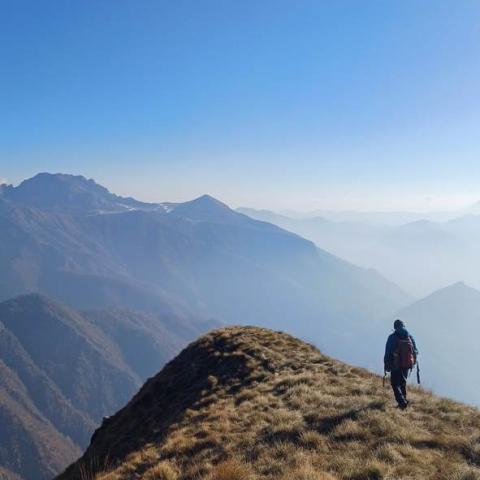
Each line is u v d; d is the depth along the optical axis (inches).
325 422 548.1
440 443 470.9
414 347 611.8
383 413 561.9
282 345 1117.1
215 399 808.3
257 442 517.0
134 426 909.2
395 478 381.4
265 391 769.6
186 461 522.9
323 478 379.2
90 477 700.7
